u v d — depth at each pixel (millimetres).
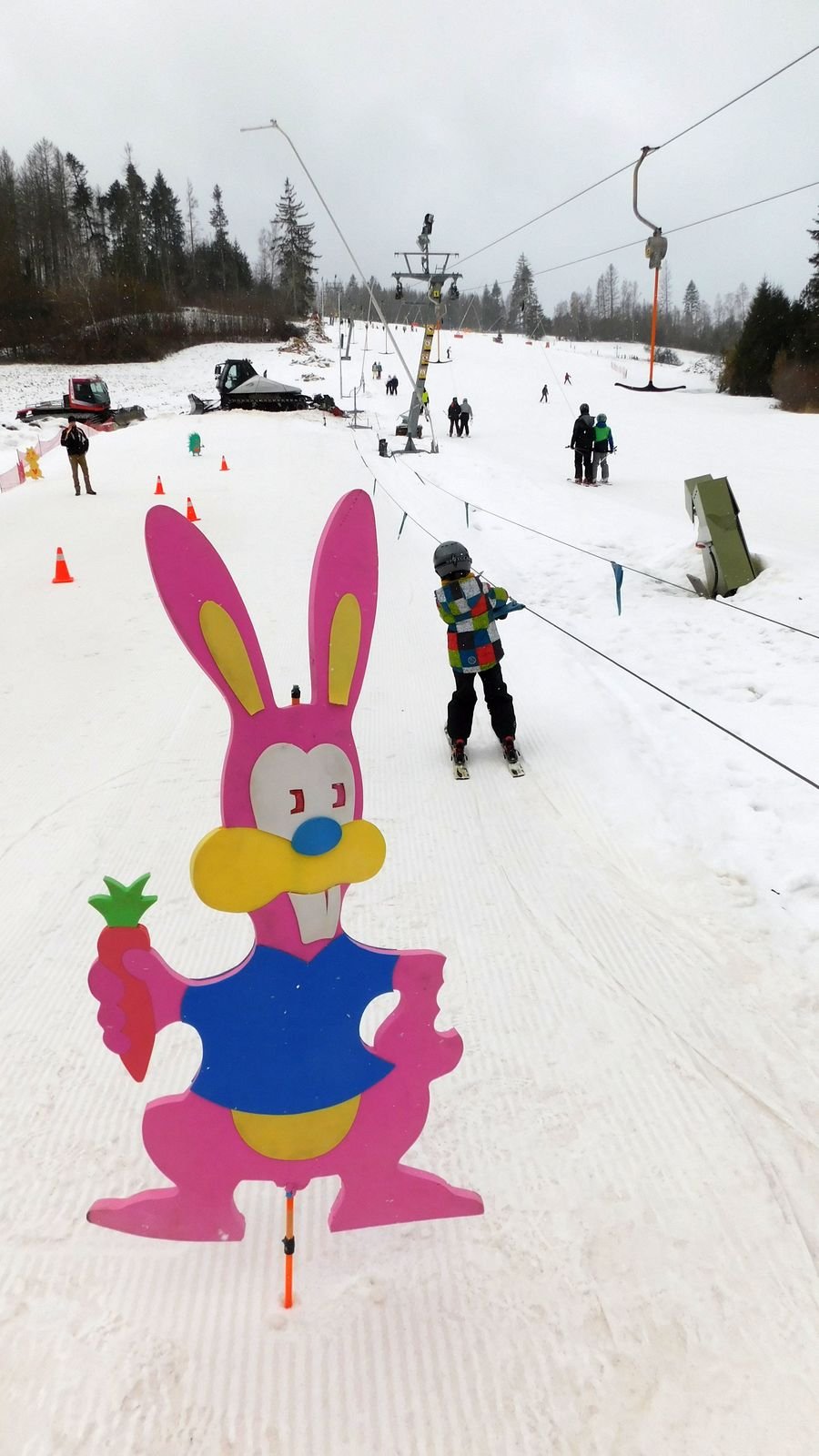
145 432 34844
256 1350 2316
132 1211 2221
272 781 2059
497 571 11594
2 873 4875
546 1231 2637
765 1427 2102
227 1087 2176
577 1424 2125
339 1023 2227
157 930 4254
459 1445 2086
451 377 63062
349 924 4215
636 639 8406
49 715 7270
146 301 85688
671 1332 2334
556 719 6672
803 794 5051
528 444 30531
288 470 23078
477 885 4539
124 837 5219
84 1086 3285
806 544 11961
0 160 103938
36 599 11180
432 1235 2645
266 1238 2670
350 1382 2230
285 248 111000
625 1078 3217
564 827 5070
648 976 3768
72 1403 2186
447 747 6324
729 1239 2592
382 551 12969
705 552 9586
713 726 6188
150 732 6840
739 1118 3020
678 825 4941
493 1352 2297
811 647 7531
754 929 4020
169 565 1896
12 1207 2762
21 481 24172
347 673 2117
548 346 91062
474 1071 3275
